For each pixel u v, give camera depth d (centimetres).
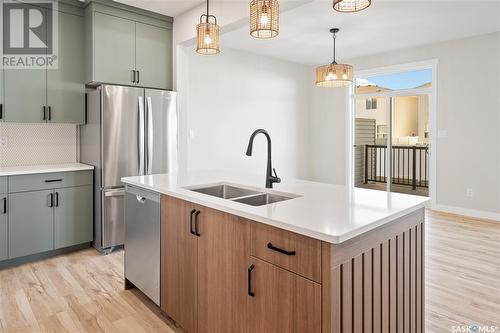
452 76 505
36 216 323
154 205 228
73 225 347
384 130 602
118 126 350
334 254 129
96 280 285
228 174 294
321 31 456
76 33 365
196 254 193
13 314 229
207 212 184
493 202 477
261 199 218
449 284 271
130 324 219
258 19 215
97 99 349
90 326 216
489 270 297
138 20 383
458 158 507
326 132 675
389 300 161
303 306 137
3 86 323
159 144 381
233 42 511
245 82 570
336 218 146
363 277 144
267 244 151
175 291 211
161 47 404
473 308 235
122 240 360
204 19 360
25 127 367
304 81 678
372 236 149
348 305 136
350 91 636
